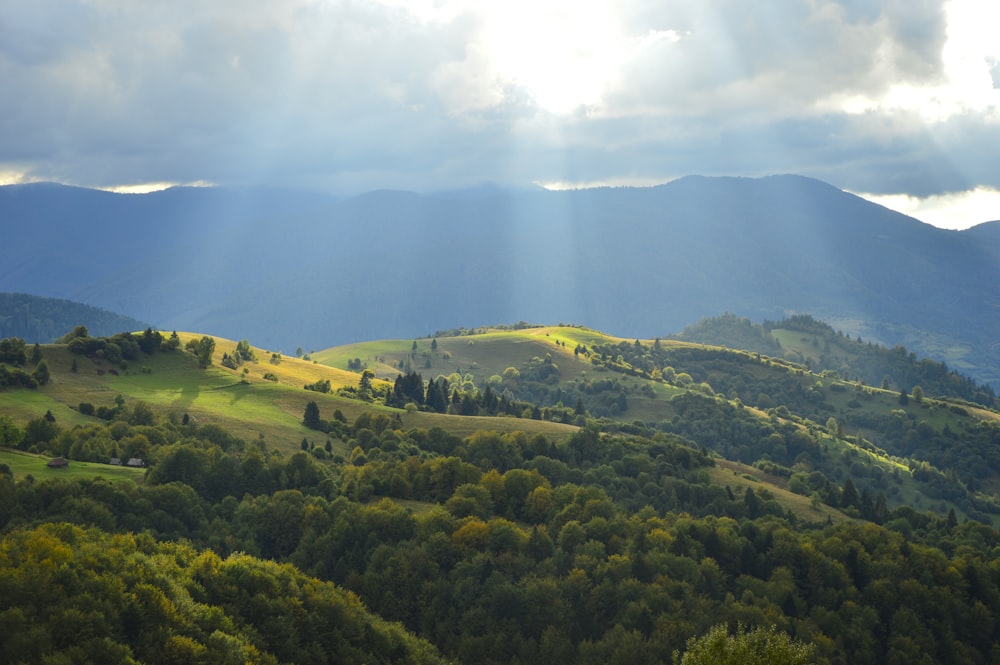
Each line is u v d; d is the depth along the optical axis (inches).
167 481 5674.2
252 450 6323.8
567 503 6151.6
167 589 3833.7
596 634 4805.6
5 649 3144.7
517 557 5251.0
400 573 4982.8
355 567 5132.9
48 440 6240.2
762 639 2802.7
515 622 4753.9
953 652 5147.6
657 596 4837.6
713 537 5713.6
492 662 4559.5
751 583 5388.8
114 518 4822.8
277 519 5433.1
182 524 5132.9
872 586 5467.5
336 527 5310.0
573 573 5012.3
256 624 4050.2
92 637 3319.4
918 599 5403.5
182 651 3459.6
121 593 3585.1
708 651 2778.1
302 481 6141.7
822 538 6112.2
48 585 3469.5
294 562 5162.4
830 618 5142.7
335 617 4288.9
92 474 5516.7
